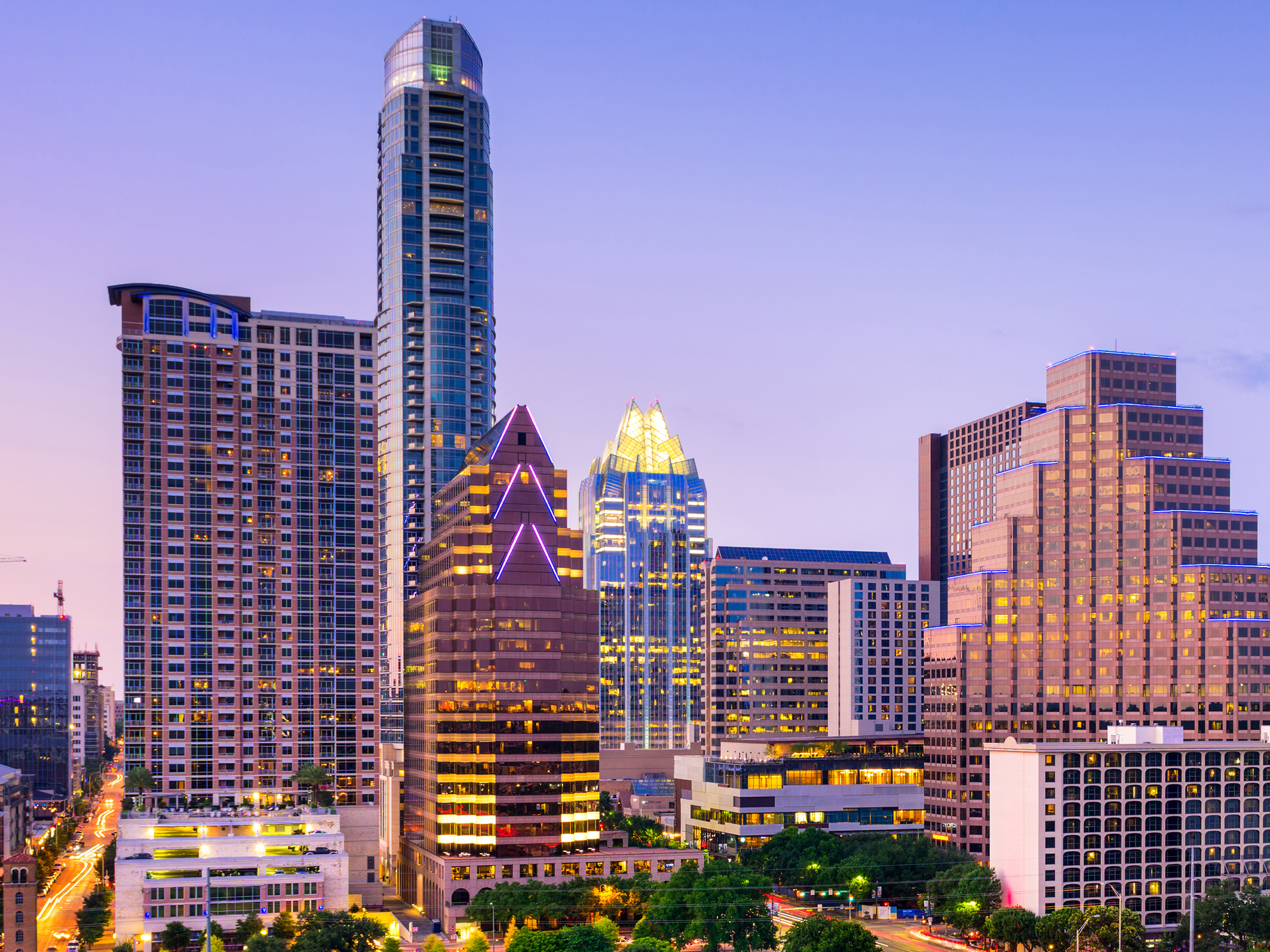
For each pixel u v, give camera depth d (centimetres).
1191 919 18538
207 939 17800
